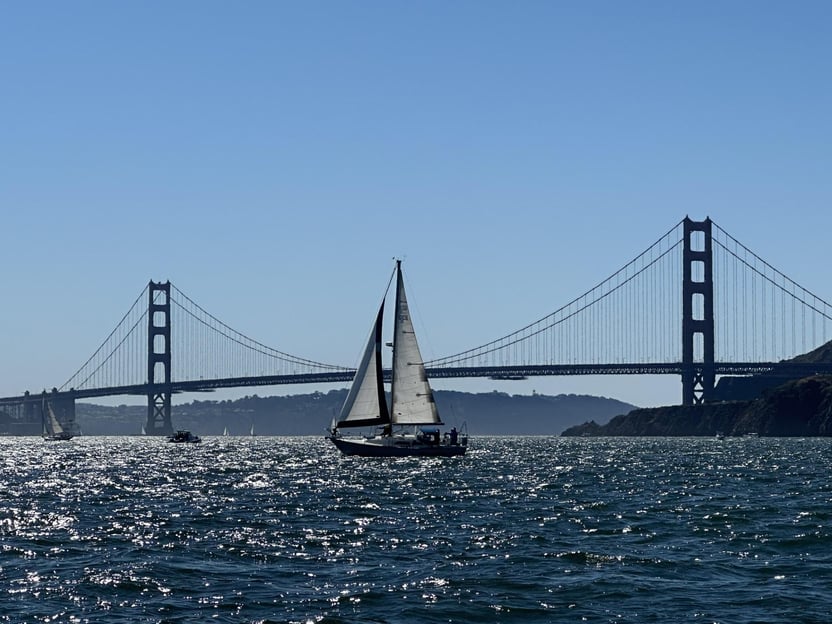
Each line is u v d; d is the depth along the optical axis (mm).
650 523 63438
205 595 42938
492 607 40594
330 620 38844
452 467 126875
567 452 190375
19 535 60750
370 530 61219
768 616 39125
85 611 40500
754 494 83938
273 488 95312
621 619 38938
